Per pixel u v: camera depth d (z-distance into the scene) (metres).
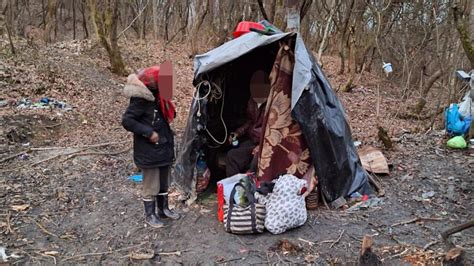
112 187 5.32
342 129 4.73
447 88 9.82
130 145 7.00
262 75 4.97
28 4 18.70
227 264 3.67
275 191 4.11
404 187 5.13
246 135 5.23
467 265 3.38
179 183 4.87
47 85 9.43
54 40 17.09
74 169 5.88
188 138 4.73
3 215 4.57
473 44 6.55
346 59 16.56
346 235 4.07
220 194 4.32
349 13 14.10
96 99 9.56
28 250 3.98
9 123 7.30
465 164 5.71
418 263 3.61
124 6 18.05
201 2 15.47
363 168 5.13
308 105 4.40
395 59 14.21
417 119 10.19
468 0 9.27
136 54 14.35
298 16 5.34
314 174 4.61
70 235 4.25
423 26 12.69
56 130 7.62
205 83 4.60
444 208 4.62
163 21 20.00
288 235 4.07
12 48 10.64
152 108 4.03
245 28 5.15
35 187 5.29
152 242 4.06
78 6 20.39
